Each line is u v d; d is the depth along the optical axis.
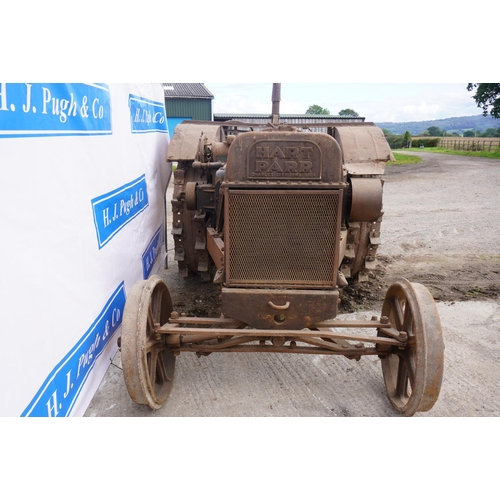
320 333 2.72
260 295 2.71
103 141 3.22
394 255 6.36
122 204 3.70
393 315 3.17
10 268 1.97
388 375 3.17
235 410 2.99
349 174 3.91
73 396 2.67
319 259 2.70
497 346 3.84
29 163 2.15
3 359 1.91
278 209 2.61
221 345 2.94
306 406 3.04
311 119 21.95
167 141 5.84
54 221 2.40
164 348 2.98
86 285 2.86
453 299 4.79
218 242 3.57
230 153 2.55
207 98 24.25
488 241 7.06
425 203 10.55
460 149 35.16
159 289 3.06
